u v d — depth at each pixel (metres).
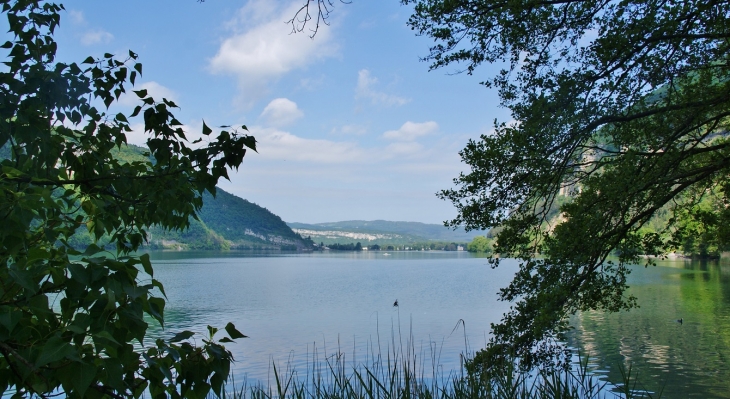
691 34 7.37
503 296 8.59
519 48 8.02
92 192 3.23
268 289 56.22
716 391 12.53
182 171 3.26
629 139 8.69
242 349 20.12
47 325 2.10
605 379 13.48
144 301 2.17
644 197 8.27
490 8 7.75
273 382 10.94
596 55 7.53
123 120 3.54
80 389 1.81
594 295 8.12
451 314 32.78
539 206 8.50
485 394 5.11
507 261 135.00
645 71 7.71
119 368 1.99
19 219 2.00
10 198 2.08
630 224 8.13
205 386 2.61
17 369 1.93
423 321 29.02
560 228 8.34
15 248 2.07
